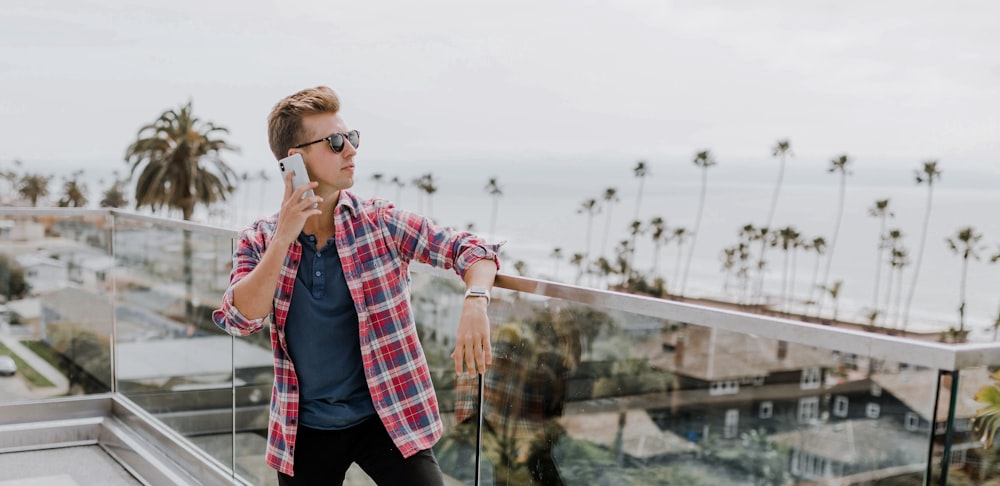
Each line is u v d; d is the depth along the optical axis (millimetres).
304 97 1656
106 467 3424
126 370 3766
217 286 2920
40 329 3703
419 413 1688
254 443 2725
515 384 1967
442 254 1725
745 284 86375
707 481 1489
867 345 1234
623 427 1677
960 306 82125
